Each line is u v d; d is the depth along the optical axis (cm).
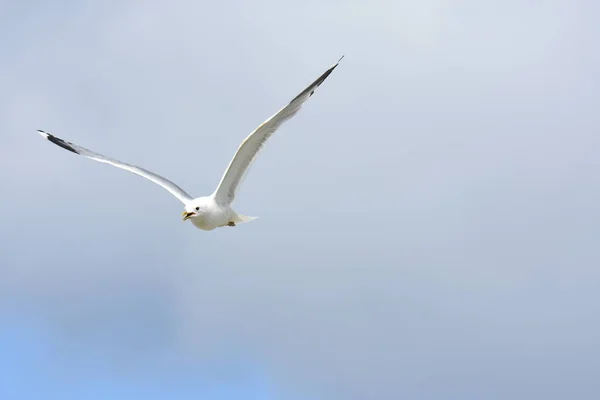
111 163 2016
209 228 1841
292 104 1733
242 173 1802
